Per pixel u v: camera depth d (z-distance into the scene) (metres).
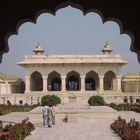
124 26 5.63
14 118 33.59
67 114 29.38
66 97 57.03
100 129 23.72
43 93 57.09
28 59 61.97
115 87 62.75
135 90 67.38
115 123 23.55
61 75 62.22
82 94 57.09
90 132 21.95
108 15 5.66
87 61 61.47
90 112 29.23
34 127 24.11
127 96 56.75
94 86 71.12
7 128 19.91
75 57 62.19
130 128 20.25
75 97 56.97
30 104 55.91
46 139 18.78
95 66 62.06
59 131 22.78
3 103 56.31
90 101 49.50
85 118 29.14
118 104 52.22
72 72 67.69
